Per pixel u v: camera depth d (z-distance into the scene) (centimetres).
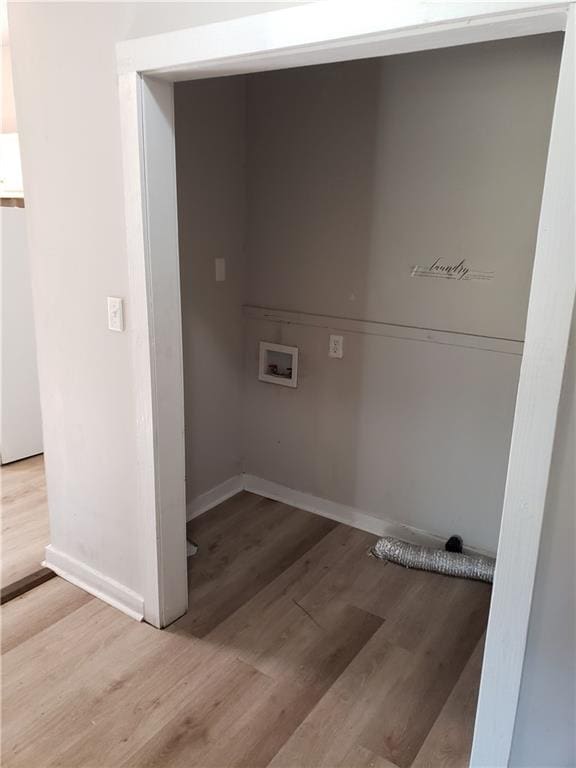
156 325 194
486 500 256
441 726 182
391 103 242
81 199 199
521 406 126
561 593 133
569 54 109
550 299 119
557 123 112
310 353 291
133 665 203
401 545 265
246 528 293
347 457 291
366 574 257
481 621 229
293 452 311
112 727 178
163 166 185
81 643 212
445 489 265
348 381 282
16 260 343
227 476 323
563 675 138
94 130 188
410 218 248
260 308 304
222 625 224
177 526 218
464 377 249
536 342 122
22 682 194
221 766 167
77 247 206
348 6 131
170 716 183
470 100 225
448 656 211
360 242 264
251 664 205
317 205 273
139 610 226
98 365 212
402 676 201
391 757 171
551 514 130
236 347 311
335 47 139
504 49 214
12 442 361
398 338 262
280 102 272
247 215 297
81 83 186
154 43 166
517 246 227
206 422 302
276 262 293
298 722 182
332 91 256
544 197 116
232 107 278
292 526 296
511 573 136
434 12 121
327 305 281
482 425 250
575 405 122
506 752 150
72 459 233
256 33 147
